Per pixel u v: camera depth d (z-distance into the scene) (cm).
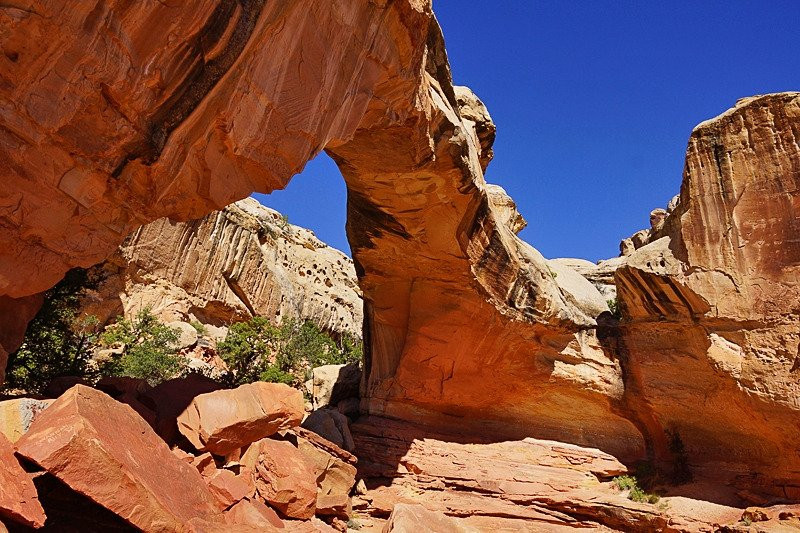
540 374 2030
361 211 1786
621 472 1897
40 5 570
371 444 1911
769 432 1609
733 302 1652
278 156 929
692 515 1576
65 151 676
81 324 2534
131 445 771
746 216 1678
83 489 638
